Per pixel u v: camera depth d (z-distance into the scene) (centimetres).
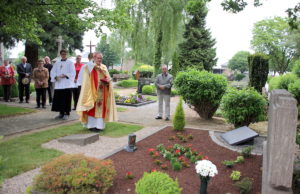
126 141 645
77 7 934
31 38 1144
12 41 2025
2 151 533
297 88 1077
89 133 681
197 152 535
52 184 331
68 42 2253
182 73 948
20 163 471
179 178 414
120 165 461
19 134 688
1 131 700
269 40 3853
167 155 493
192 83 918
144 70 3027
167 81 946
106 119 757
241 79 5634
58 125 808
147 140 632
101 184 345
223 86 916
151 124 874
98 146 602
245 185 367
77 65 1045
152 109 1219
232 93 779
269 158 303
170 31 2348
